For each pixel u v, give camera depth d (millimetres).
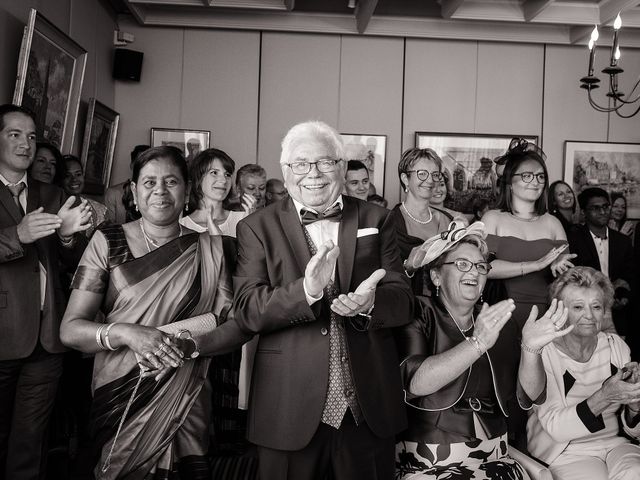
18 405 2867
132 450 2203
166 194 2289
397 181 7199
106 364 2234
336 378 1969
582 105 7305
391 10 6973
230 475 2756
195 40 7023
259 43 7082
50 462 3324
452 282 2428
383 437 1971
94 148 6148
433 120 7207
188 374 2258
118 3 6719
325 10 6973
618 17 3746
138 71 6809
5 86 4227
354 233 2059
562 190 6324
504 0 6645
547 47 7281
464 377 2328
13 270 2811
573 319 2596
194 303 2291
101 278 2252
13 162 2953
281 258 2029
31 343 2809
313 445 1940
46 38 4605
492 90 7246
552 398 2555
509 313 2143
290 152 2082
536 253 3574
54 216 2648
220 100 7039
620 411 2568
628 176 7293
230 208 4117
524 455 2520
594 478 2393
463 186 7172
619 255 5535
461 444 2297
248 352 3010
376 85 7160
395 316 2006
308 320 1876
